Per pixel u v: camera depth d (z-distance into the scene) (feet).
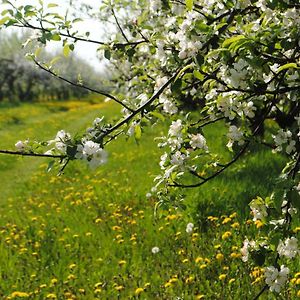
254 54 8.84
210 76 10.27
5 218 34.37
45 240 26.61
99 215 30.12
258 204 10.01
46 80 216.33
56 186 43.45
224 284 17.69
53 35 11.95
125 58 14.23
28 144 9.89
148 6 14.43
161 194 12.47
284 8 9.72
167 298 17.67
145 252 22.45
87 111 143.13
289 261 17.42
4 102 208.74
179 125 11.80
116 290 18.75
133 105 13.32
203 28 9.82
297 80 9.78
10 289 20.49
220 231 22.39
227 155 36.81
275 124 37.83
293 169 9.97
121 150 55.47
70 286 19.92
